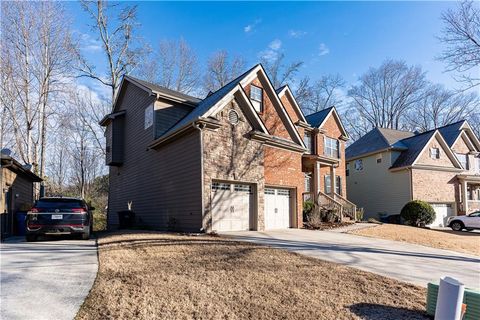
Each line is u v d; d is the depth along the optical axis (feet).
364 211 96.99
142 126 57.57
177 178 45.60
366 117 148.56
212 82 120.06
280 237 40.57
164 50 110.52
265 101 57.77
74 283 18.54
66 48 80.59
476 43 42.11
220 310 15.19
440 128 105.81
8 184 45.62
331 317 14.96
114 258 24.77
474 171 98.12
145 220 54.03
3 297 16.24
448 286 14.29
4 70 72.95
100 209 103.55
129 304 15.48
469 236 58.23
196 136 42.27
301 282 19.92
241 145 46.29
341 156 85.56
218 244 31.14
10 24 72.95
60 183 118.52
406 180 85.87
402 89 139.85
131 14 92.27
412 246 40.75
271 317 14.67
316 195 69.41
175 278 19.63
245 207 46.78
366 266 26.16
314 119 83.51
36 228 34.71
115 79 92.84
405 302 17.35
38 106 76.18
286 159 55.47
